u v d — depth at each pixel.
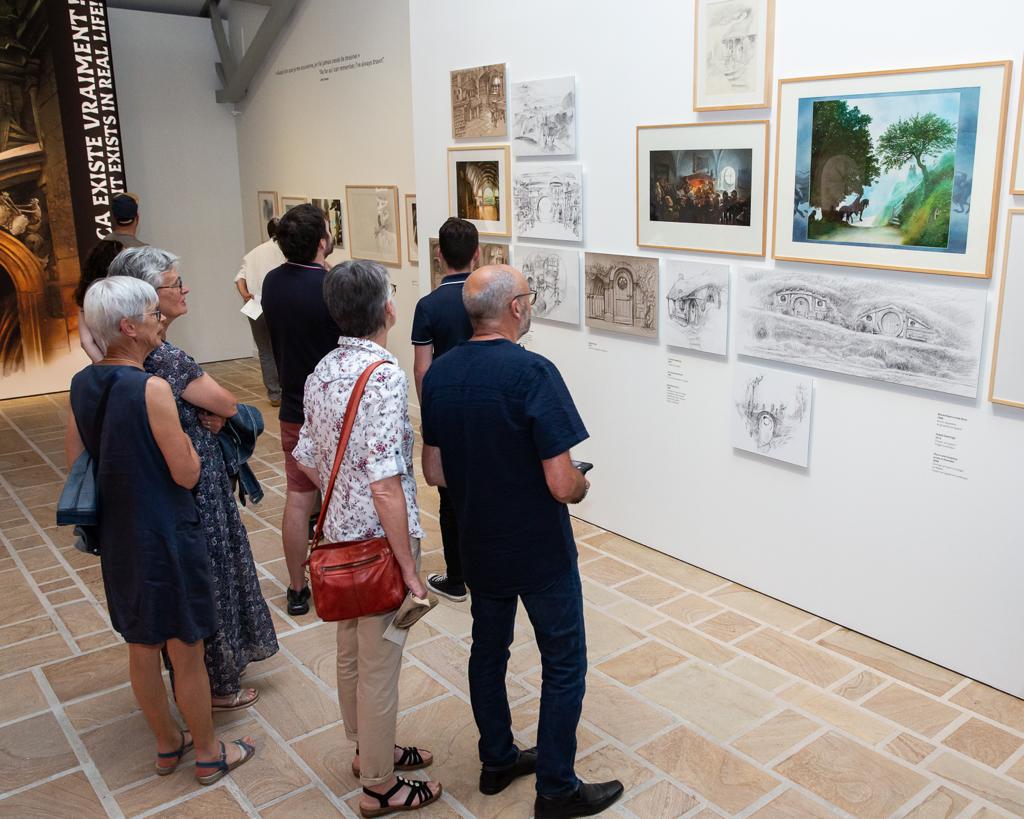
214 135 9.86
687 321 4.36
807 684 3.53
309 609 4.28
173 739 3.07
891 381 3.55
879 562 3.76
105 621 4.28
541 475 2.49
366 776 2.76
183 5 9.48
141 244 5.52
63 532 5.43
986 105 3.09
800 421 3.92
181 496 2.70
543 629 2.63
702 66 4.02
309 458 2.77
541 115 4.91
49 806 2.95
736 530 4.37
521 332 2.60
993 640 3.43
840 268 3.66
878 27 3.37
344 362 2.57
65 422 7.83
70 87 8.25
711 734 3.22
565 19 4.70
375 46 7.33
